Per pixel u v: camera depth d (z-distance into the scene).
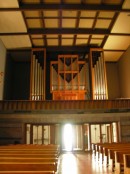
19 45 12.90
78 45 13.48
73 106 11.51
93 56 13.36
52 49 13.50
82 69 13.29
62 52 13.94
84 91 12.95
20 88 14.52
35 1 9.73
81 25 11.57
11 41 12.39
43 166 2.31
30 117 11.35
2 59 12.42
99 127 12.26
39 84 12.84
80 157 9.49
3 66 12.59
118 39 12.34
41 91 12.82
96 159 8.31
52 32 11.73
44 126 12.16
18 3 9.45
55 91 12.90
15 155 3.44
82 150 11.76
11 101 11.40
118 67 15.03
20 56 14.19
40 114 11.40
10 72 14.05
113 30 11.58
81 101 11.55
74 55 13.42
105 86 12.87
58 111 11.47
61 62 13.34
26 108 11.39
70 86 12.96
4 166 2.31
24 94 14.42
